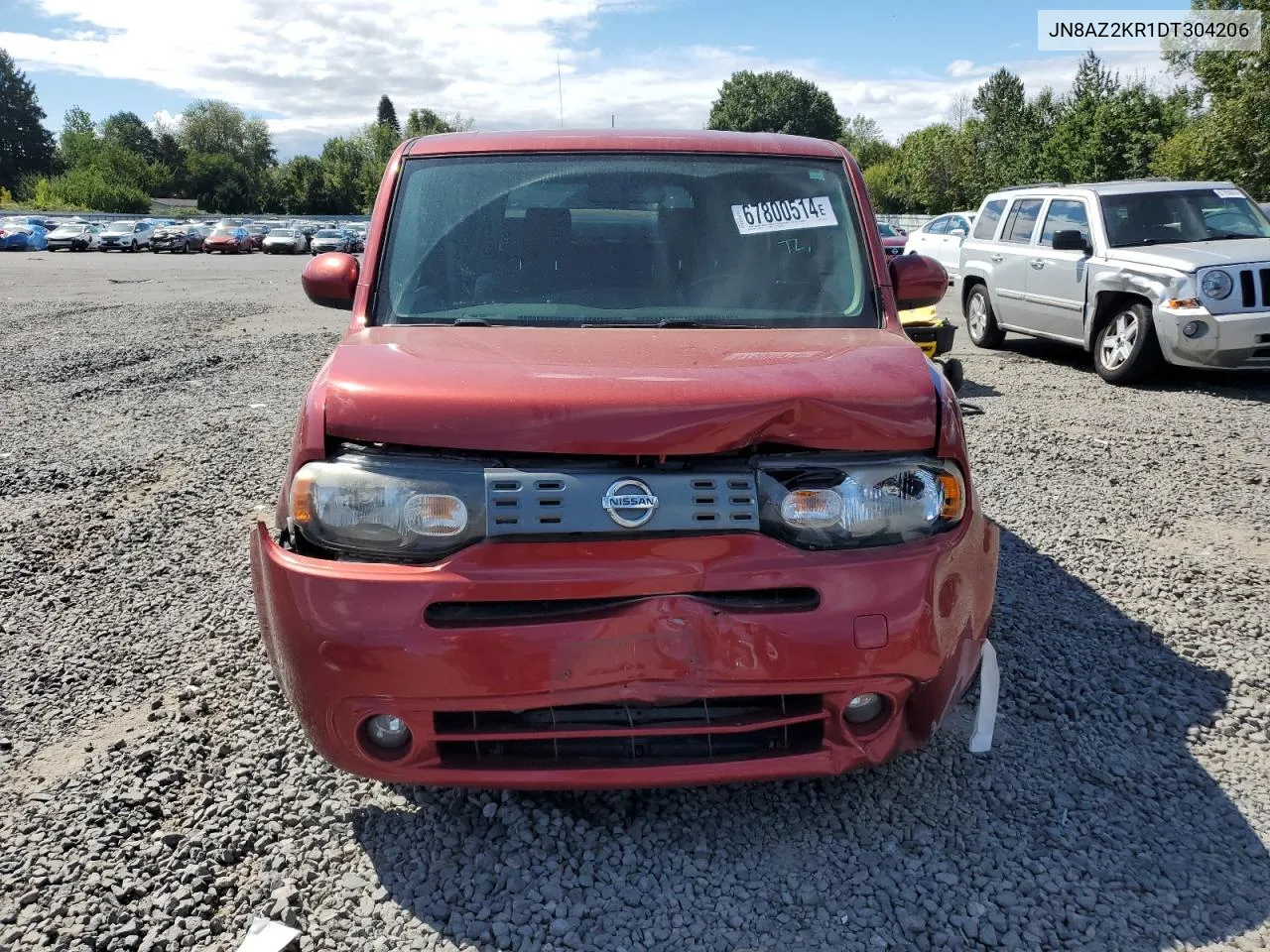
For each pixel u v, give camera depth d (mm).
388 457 2467
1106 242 10039
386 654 2379
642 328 3225
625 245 3475
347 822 2869
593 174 3582
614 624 2400
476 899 2547
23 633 4215
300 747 3254
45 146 120438
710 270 3432
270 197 114188
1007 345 12719
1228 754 3230
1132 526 5461
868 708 2617
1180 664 3822
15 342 13180
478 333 3070
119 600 4555
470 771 2502
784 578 2436
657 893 2578
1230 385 9766
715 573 2418
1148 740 3309
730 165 3662
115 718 3527
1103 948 2395
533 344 2912
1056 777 3084
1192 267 9000
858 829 2828
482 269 3402
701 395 2449
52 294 21938
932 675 2555
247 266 36250
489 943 2412
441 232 3469
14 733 3430
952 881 2613
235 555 5133
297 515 2496
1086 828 2838
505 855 2711
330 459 2504
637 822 2838
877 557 2488
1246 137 26594
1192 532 5375
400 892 2584
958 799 2965
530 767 2516
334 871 2670
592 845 2754
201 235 54188
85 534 5453
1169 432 7684
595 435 2402
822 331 3205
